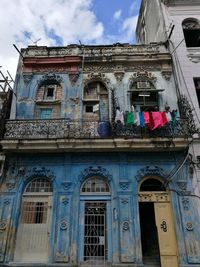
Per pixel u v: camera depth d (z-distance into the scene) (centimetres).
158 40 1402
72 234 881
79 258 858
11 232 890
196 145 996
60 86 1184
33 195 965
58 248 859
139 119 1008
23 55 1234
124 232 873
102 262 855
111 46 1247
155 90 1109
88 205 945
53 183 969
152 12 1548
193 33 1313
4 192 954
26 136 993
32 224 924
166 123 983
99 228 912
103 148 972
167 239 880
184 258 830
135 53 1214
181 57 1185
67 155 1005
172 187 941
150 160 992
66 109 1109
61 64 1209
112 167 985
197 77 1140
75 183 962
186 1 1364
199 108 1072
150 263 887
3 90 1172
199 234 862
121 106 1100
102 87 1184
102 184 983
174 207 908
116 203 923
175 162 983
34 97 1145
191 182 941
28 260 866
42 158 1012
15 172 988
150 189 1006
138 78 1173
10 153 1008
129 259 830
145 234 1022
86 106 1145
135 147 964
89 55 1220
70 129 1010
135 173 971
